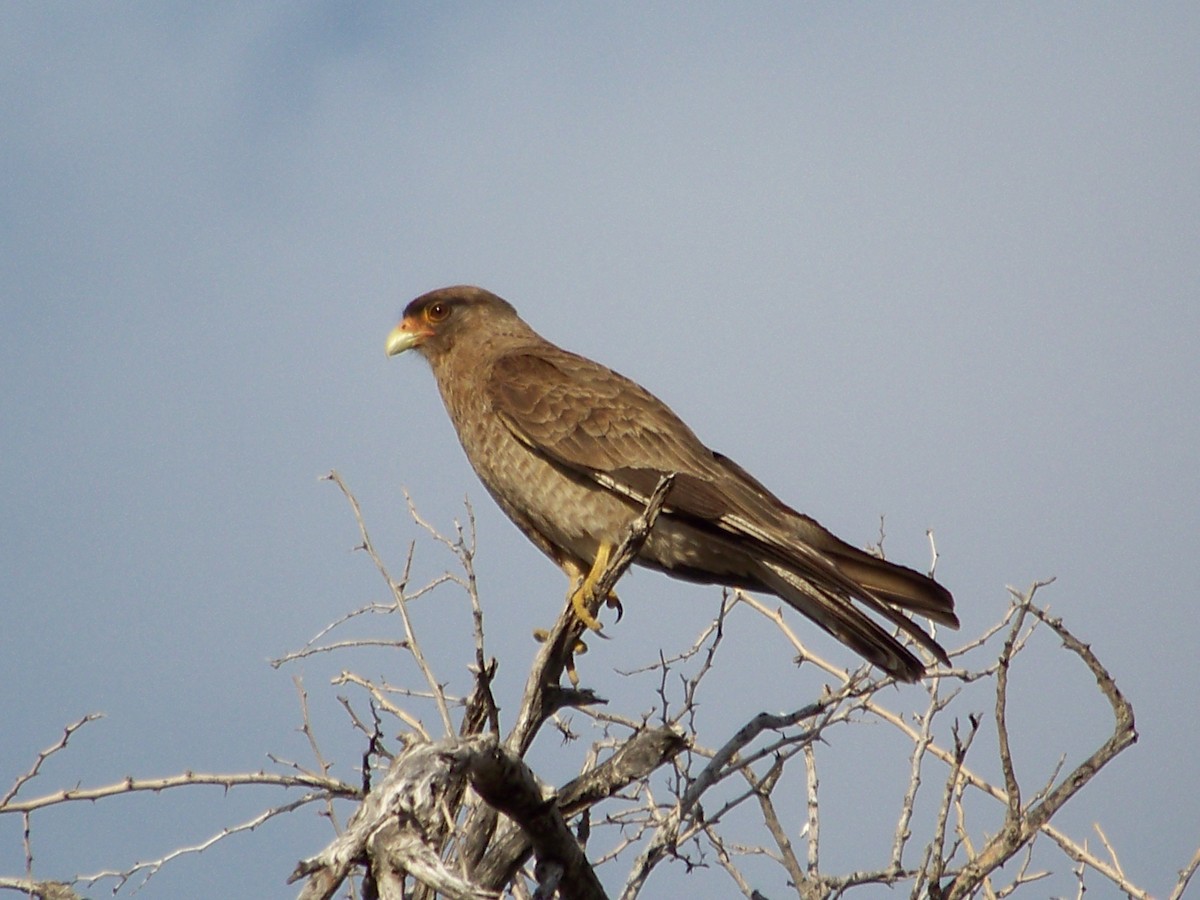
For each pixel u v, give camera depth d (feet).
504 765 26.63
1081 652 32.27
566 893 30.27
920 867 30.94
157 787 30.42
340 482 32.19
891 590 39.78
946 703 34.53
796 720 32.73
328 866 21.61
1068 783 31.68
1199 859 31.89
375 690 31.83
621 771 30.22
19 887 28.32
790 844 32.71
